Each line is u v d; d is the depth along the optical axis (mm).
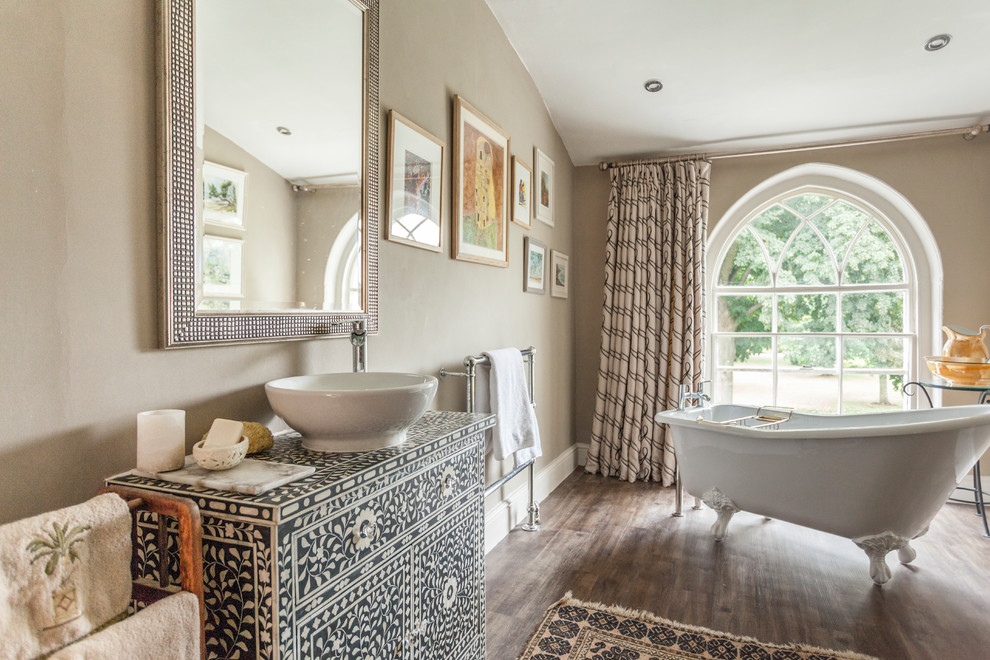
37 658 723
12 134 879
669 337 3797
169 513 874
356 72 1672
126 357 1062
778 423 2982
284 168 1426
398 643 1213
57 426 950
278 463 1094
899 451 2088
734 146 3709
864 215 3707
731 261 3969
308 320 1491
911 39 2602
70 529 776
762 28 2609
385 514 1161
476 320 2541
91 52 995
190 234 1160
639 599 2131
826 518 2299
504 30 2807
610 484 3666
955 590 2201
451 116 2307
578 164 4113
